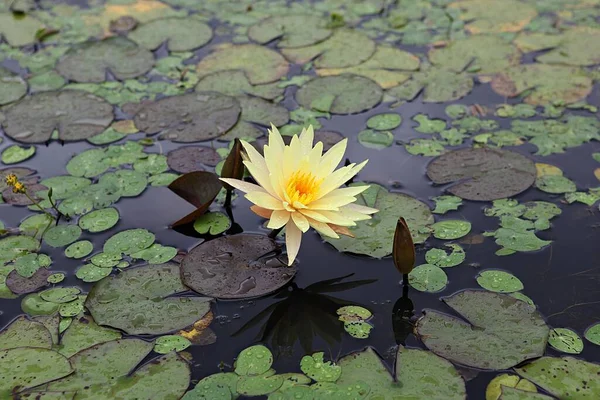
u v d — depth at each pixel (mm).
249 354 1818
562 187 2418
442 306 1955
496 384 1698
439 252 2152
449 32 3543
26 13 3785
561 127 2783
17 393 1676
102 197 2436
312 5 3881
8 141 2766
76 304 1972
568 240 2186
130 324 1894
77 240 2238
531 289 2004
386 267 2107
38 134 2797
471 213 2316
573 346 1809
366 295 2010
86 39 3533
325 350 1831
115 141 2752
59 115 2912
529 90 3057
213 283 2018
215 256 2098
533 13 3697
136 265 2111
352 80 3131
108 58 3361
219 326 1909
